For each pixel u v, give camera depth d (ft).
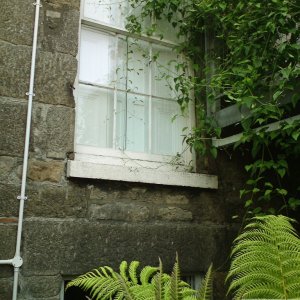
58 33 9.68
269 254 4.88
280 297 4.54
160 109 11.75
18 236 8.28
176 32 12.53
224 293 10.57
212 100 10.98
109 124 10.76
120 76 11.28
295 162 12.78
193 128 11.12
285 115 10.76
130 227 9.66
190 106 11.96
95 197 9.43
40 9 9.55
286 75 8.67
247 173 11.91
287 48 9.49
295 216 12.42
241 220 11.44
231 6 11.51
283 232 5.17
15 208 8.43
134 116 11.25
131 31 11.53
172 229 10.25
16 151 8.68
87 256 8.97
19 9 9.25
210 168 11.39
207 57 11.86
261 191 12.00
